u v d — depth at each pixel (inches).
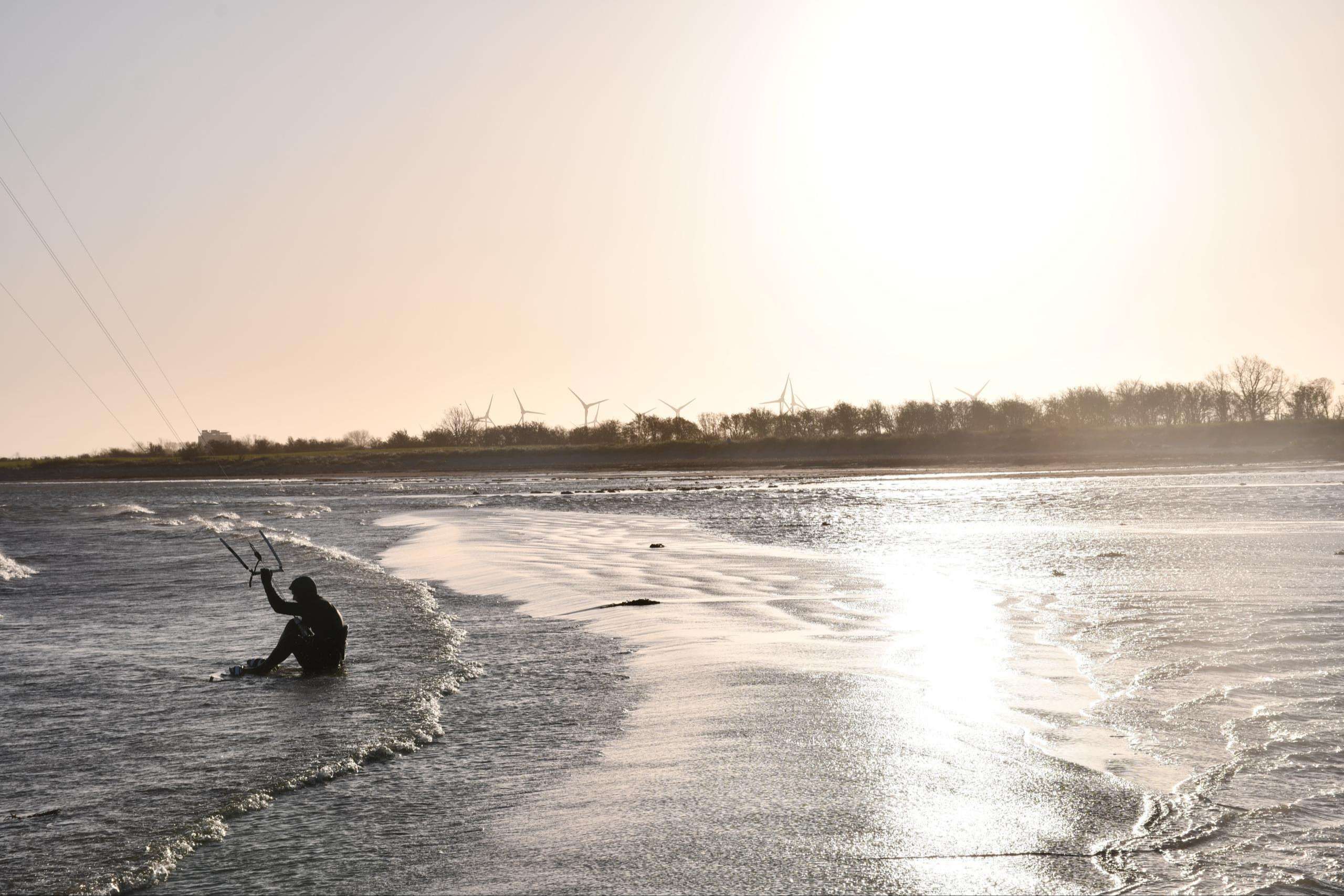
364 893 231.9
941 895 218.4
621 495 2546.8
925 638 532.4
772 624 592.4
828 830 257.6
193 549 1229.7
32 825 283.9
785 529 1376.7
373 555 1125.1
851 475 3772.1
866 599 681.0
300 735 372.5
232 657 543.5
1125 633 532.4
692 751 335.6
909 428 6510.8
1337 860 234.4
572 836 261.1
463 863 246.4
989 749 327.0
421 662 509.0
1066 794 281.7
